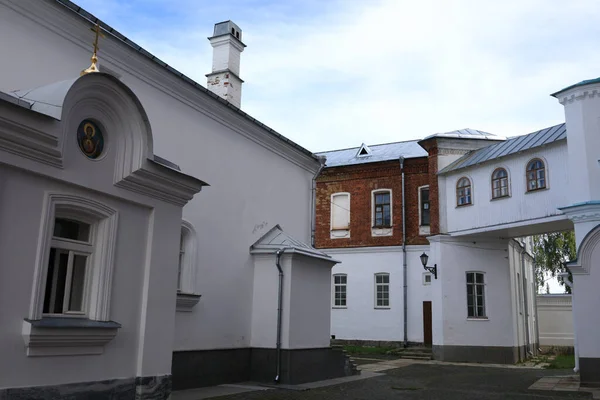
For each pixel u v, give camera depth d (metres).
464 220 22.55
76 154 7.18
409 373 17.78
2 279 6.25
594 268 14.49
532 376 17.28
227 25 16.55
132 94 7.75
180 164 12.26
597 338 14.32
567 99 17.77
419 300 25.67
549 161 19.39
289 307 13.85
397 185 27.19
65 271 7.32
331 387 13.85
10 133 6.30
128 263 7.96
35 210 6.69
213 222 13.12
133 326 7.94
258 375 13.82
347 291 27.39
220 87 16.22
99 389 7.30
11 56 8.89
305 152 17.16
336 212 28.44
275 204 15.78
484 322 23.00
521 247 26.70
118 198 7.82
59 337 6.71
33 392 6.44
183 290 12.10
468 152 23.94
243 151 14.51
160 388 8.16
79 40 10.12
